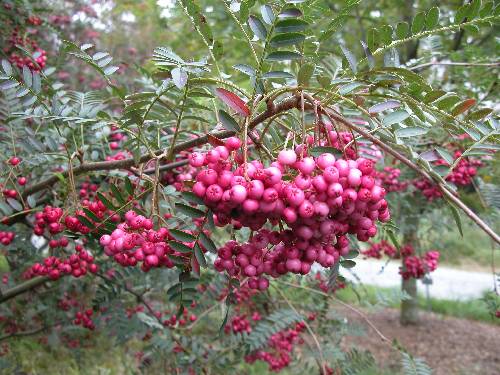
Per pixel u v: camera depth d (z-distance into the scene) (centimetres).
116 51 809
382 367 687
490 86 322
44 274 217
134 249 155
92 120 187
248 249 140
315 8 179
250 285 152
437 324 899
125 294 378
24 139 234
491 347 795
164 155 176
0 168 232
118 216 178
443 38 522
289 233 135
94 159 248
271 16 135
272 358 384
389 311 998
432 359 738
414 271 467
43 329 445
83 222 174
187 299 167
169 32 671
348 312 754
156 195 168
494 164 295
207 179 118
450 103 132
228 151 125
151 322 319
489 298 343
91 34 739
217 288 313
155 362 360
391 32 146
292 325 339
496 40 322
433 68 374
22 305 461
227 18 482
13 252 323
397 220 425
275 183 116
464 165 315
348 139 167
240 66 142
